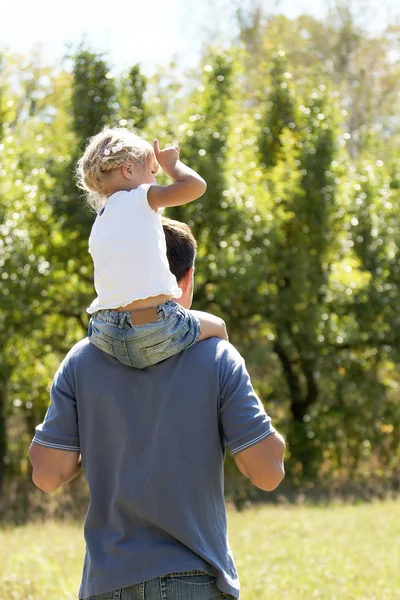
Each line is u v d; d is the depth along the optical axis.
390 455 32.72
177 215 27.58
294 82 35.75
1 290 25.70
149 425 3.95
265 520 18.55
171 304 3.98
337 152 30.11
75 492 27.33
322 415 31.45
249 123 31.66
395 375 33.56
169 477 3.89
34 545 13.48
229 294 27.58
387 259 31.19
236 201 27.62
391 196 32.09
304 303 29.30
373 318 31.11
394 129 54.75
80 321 29.19
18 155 28.27
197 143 27.72
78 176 4.42
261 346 28.89
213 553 3.91
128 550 3.86
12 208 26.53
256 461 3.94
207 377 3.96
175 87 33.72
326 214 29.52
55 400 4.18
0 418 28.55
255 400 4.02
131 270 3.91
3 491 27.91
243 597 9.77
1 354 26.73
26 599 9.61
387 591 10.04
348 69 54.66
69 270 28.39
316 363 31.14
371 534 15.70
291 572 11.46
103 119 27.72
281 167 29.98
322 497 26.50
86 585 3.98
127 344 3.90
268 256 29.02
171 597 3.78
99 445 4.05
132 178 4.12
